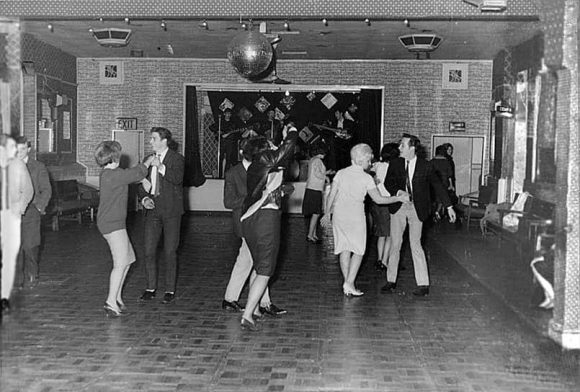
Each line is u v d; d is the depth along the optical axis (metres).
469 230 13.95
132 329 6.54
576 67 5.60
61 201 14.51
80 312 7.14
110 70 17.67
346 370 5.47
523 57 8.16
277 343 6.17
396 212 8.21
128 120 17.70
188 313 7.18
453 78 17.14
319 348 6.04
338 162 17.53
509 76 10.27
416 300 7.94
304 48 15.61
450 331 6.62
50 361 5.55
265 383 5.14
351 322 6.95
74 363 5.52
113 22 12.05
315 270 9.85
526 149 6.81
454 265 10.16
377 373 5.41
